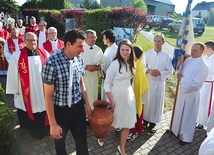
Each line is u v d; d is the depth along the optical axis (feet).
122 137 11.23
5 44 21.79
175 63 13.42
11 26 29.76
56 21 49.01
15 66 12.19
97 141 12.91
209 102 14.08
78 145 9.39
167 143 13.03
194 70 12.12
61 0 79.77
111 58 13.37
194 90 12.32
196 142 13.33
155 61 13.69
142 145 12.73
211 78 13.89
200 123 14.70
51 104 7.96
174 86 23.25
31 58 12.20
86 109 9.80
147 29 82.28
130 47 10.10
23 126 13.26
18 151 11.68
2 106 10.84
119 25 28.48
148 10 157.89
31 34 12.14
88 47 13.25
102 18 30.14
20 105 12.75
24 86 12.24
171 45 48.08
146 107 14.03
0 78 25.17
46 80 7.84
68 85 8.25
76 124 9.14
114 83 10.73
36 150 11.89
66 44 7.83
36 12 63.57
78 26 37.86
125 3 131.54
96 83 14.12
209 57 13.97
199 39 60.08
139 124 13.01
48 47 18.06
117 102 10.65
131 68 10.47
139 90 12.11
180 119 12.93
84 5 88.17
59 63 7.88
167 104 18.88
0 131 9.49
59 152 9.11
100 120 9.70
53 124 7.95
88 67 13.07
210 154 5.81
